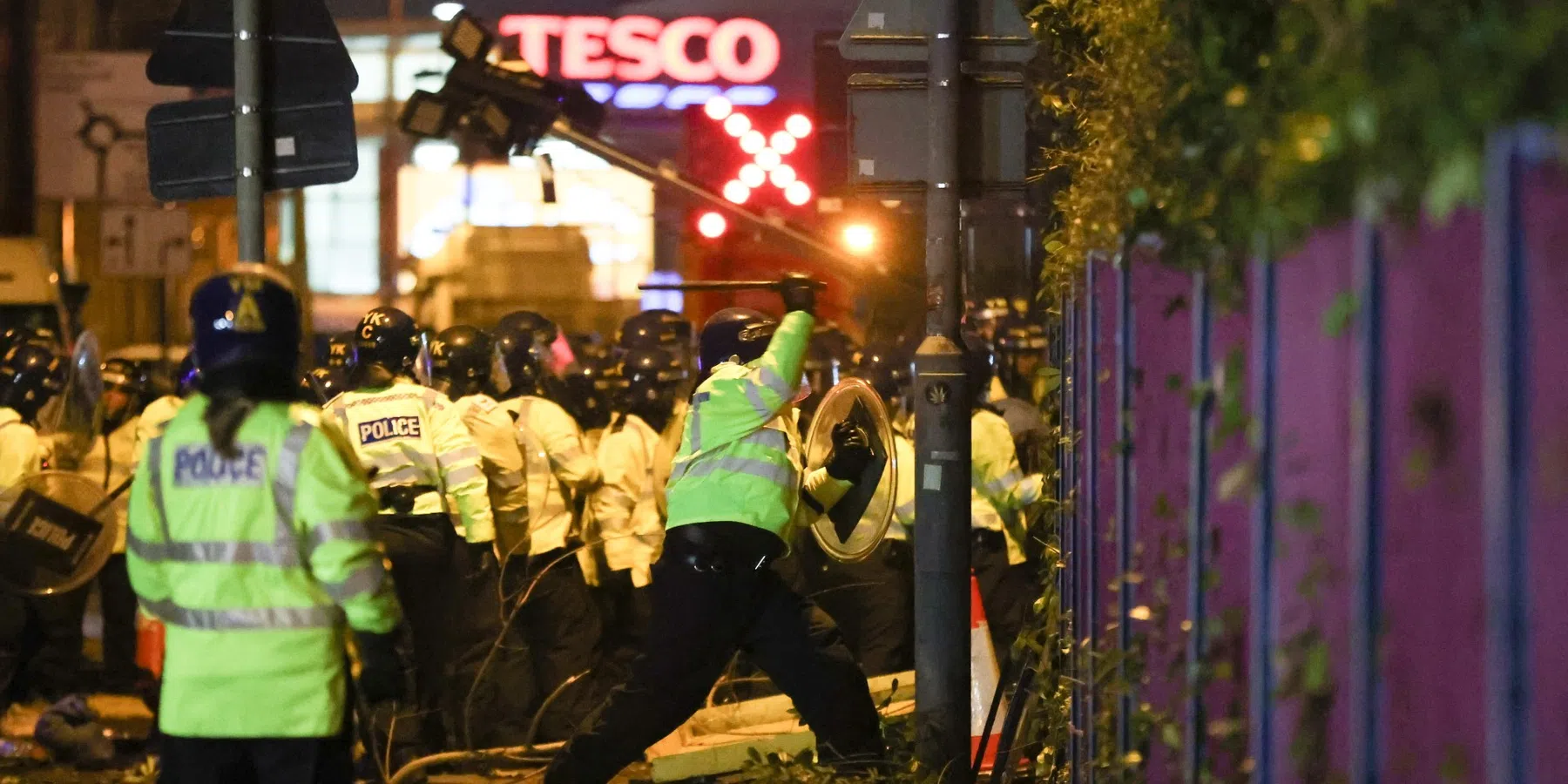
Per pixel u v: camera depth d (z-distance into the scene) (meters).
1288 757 8.16
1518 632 5.43
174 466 13.75
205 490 13.63
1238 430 9.06
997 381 33.03
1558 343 5.12
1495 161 5.48
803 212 54.00
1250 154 8.62
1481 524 5.70
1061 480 19.78
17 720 30.84
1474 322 5.75
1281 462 8.27
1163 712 11.52
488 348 28.45
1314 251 7.71
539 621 28.48
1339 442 7.30
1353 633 7.02
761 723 24.58
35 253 47.94
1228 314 9.47
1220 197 9.38
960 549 19.36
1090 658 15.27
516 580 28.19
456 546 25.50
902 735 21.14
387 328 25.45
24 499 25.72
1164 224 11.30
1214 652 9.95
